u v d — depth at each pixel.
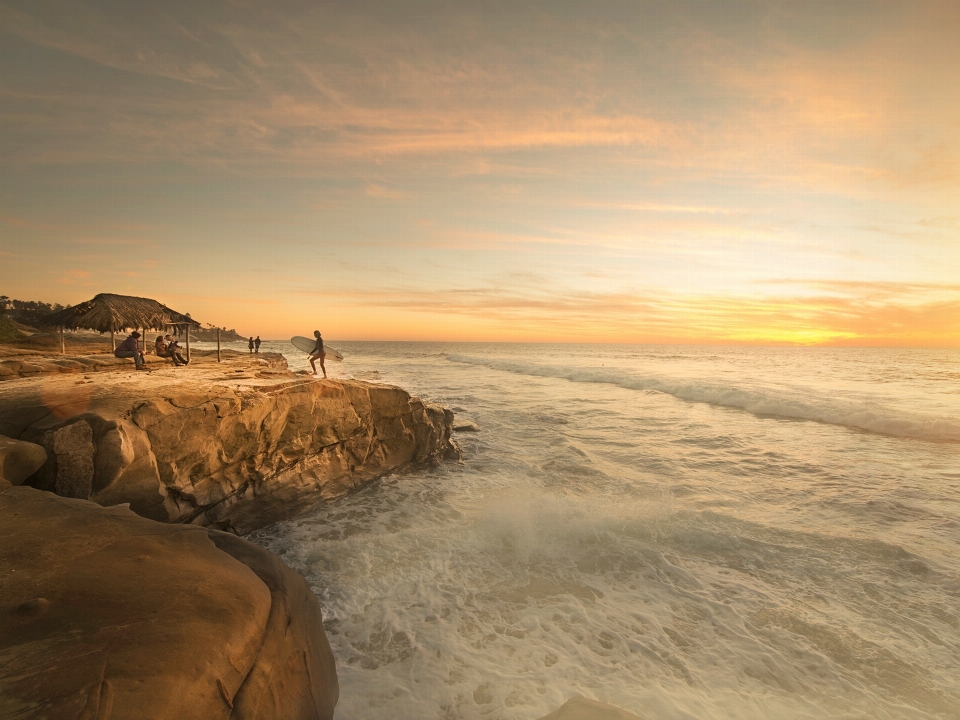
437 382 33.38
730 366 48.34
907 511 8.92
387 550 7.51
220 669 2.90
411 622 5.58
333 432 10.62
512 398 24.89
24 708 2.24
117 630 2.96
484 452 14.09
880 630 5.39
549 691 4.46
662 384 28.11
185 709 2.58
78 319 13.73
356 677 4.63
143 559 3.92
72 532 4.28
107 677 2.53
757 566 6.89
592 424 17.88
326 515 9.29
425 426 12.77
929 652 5.01
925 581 6.41
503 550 7.45
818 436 15.73
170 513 7.40
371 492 10.63
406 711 4.20
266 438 9.09
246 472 8.86
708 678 4.64
